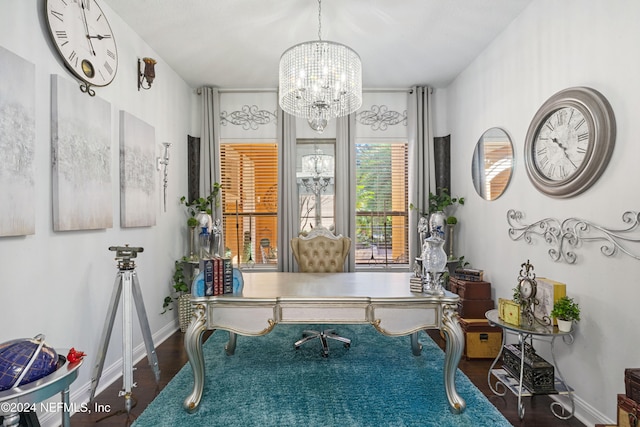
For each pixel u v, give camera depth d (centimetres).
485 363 267
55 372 130
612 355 177
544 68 231
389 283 238
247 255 421
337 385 225
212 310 199
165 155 327
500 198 289
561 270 215
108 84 238
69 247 202
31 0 177
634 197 165
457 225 381
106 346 205
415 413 193
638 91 163
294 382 229
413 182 402
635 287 165
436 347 291
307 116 278
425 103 404
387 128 421
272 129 422
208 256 209
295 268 402
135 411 199
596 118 182
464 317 286
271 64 347
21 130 166
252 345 297
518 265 263
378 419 187
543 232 232
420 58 336
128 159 261
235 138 423
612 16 177
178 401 205
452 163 395
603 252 183
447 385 197
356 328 342
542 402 211
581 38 198
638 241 163
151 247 305
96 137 223
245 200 425
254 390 218
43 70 184
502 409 203
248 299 195
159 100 325
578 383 199
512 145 270
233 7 251
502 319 216
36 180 178
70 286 203
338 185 406
